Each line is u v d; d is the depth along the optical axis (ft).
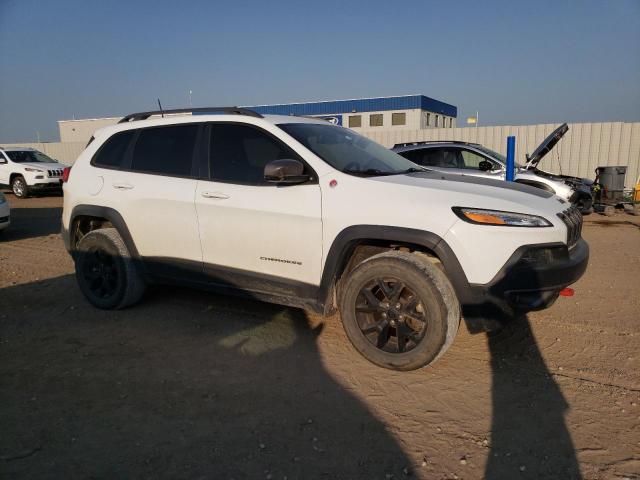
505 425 9.54
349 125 136.36
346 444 9.02
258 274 13.10
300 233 12.26
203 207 13.64
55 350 13.28
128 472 8.33
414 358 11.26
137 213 14.92
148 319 15.39
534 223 10.76
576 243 12.59
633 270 20.62
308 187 12.26
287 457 8.67
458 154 32.42
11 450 8.93
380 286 11.59
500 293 10.62
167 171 14.65
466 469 8.30
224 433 9.40
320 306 12.37
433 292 10.88
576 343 13.21
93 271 16.20
